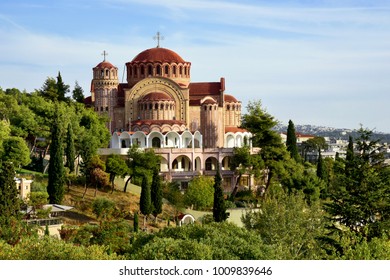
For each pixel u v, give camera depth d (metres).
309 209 130.50
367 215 111.44
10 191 129.38
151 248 91.50
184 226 109.12
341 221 114.06
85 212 166.88
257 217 131.62
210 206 194.38
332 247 106.06
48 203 165.00
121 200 183.38
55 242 92.12
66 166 191.50
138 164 196.38
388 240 108.06
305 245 125.75
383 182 112.38
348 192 113.00
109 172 189.25
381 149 116.69
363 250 97.75
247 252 95.12
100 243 122.75
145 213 168.50
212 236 101.00
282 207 126.38
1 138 186.00
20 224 119.06
